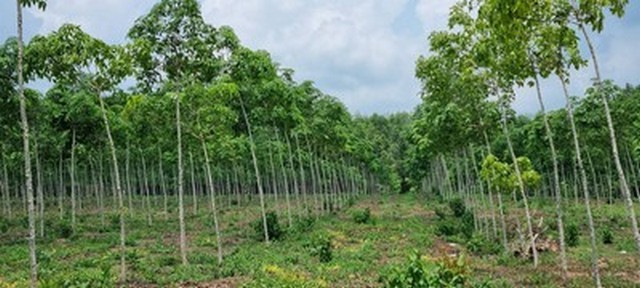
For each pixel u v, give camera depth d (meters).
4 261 20.48
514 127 43.59
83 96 28.70
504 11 8.37
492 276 16.45
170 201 62.22
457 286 10.69
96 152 37.72
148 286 14.98
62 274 15.86
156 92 21.11
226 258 20.00
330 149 46.47
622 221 33.66
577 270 17.89
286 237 27.52
